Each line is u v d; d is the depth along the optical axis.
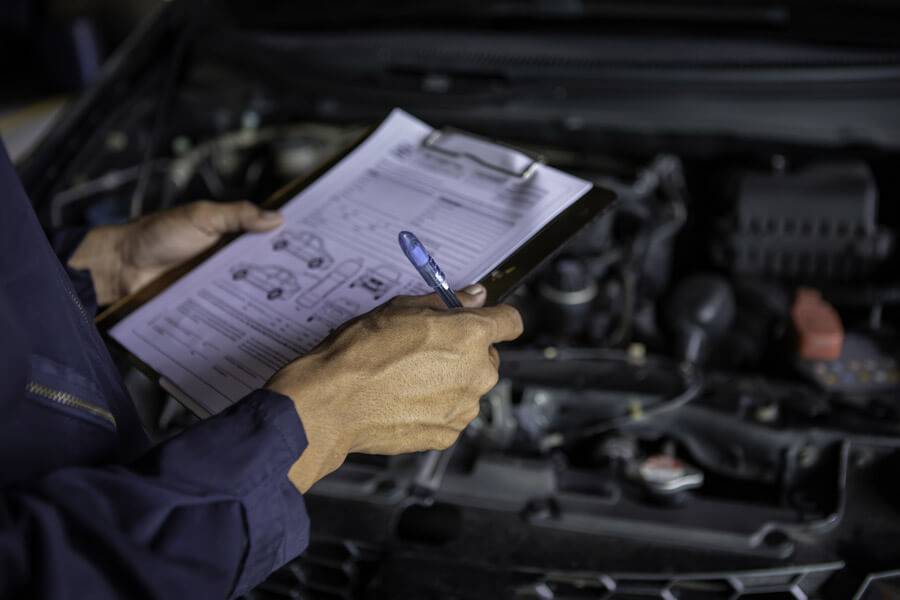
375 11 1.24
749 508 0.76
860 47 1.13
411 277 0.64
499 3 1.21
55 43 2.56
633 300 1.02
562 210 0.65
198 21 1.26
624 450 0.82
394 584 0.71
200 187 1.20
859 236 1.02
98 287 0.78
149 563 0.40
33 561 0.38
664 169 1.13
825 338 0.91
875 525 0.74
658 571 0.71
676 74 1.14
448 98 1.16
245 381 0.59
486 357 0.54
